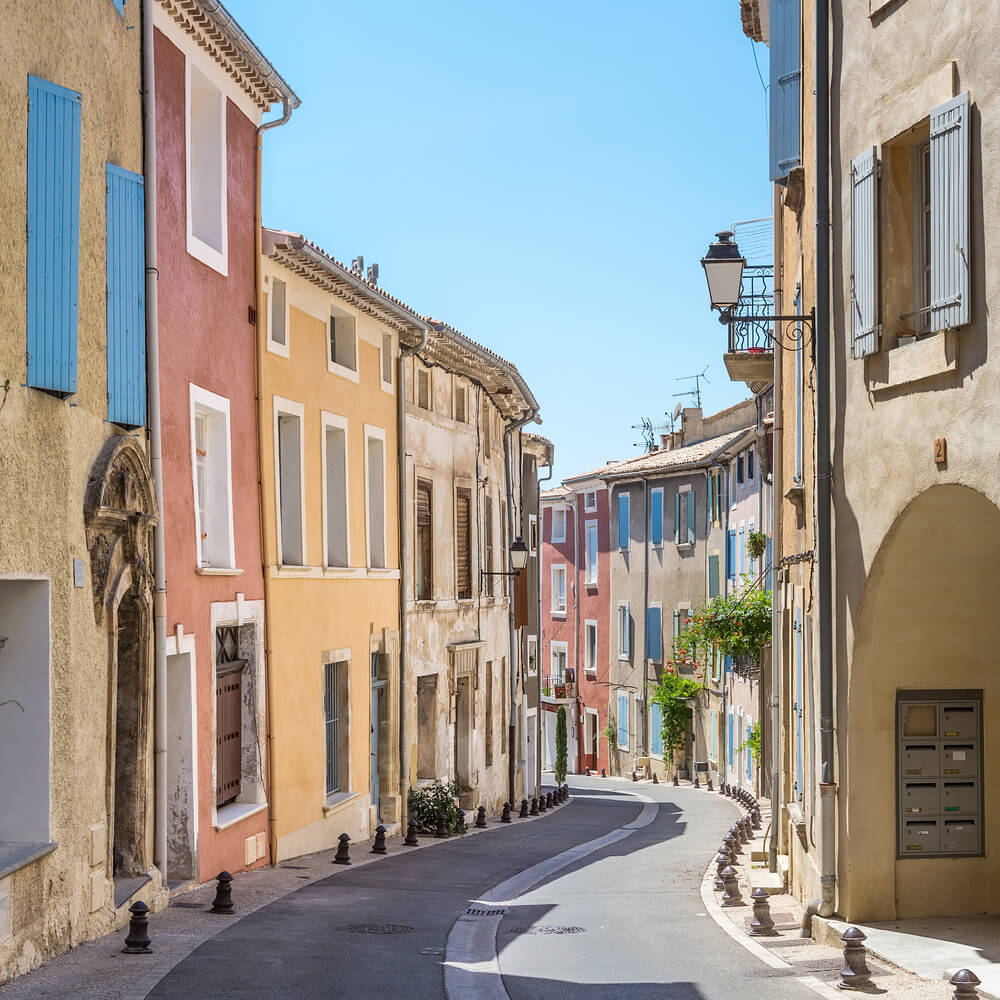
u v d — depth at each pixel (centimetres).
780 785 1831
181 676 1548
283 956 1151
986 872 1281
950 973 1038
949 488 1066
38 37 1110
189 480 1566
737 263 1431
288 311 2016
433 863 2022
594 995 1051
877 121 1177
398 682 2548
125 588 1292
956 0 1027
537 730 4381
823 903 1294
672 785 4900
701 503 4850
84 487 1195
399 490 2575
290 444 2056
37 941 1062
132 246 1343
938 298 1039
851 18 1248
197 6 1548
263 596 1861
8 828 1086
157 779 1404
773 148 1562
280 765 1912
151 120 1406
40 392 1098
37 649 1098
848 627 1269
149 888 1361
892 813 1266
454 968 1152
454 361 2955
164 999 955
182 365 1560
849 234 1258
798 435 1591
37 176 1085
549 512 6425
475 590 3145
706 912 1518
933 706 1277
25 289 1064
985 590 1234
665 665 5144
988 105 967
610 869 2025
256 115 1878
